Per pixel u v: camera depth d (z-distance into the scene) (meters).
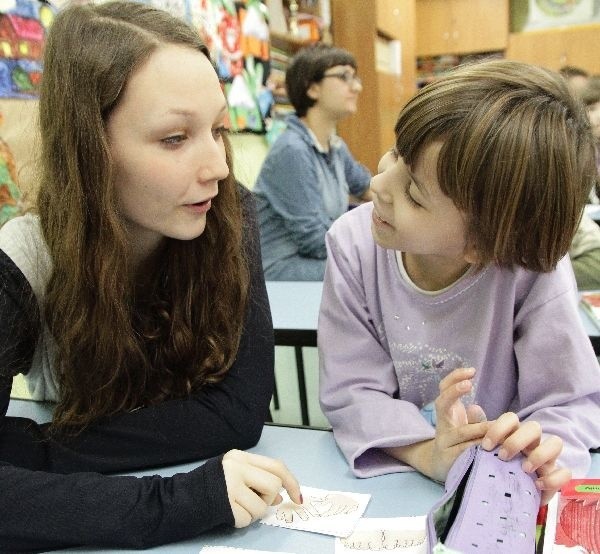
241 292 0.76
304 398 1.65
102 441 0.65
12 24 1.23
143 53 0.55
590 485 0.55
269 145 2.83
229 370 0.72
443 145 0.54
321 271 1.95
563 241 0.58
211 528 0.55
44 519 0.52
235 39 2.43
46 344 0.70
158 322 0.74
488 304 0.70
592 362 0.67
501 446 0.52
